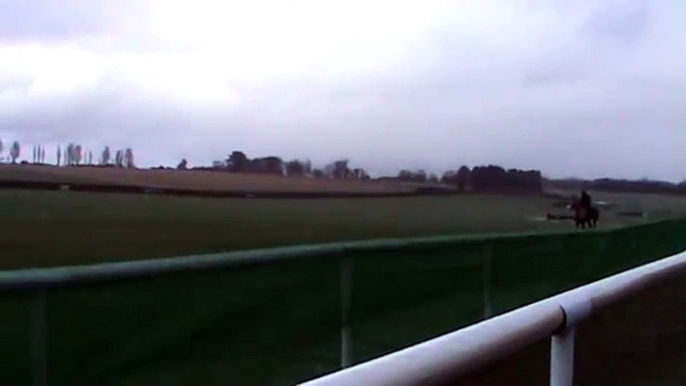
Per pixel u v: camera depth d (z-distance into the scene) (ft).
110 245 84.33
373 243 21.81
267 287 17.60
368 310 21.15
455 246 26.53
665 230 65.77
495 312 28.96
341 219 151.33
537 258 34.35
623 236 50.65
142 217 154.40
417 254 23.91
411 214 174.91
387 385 4.48
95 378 13.70
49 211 163.32
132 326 14.39
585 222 115.14
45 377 12.87
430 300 24.41
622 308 13.80
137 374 14.46
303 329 18.63
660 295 15.97
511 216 163.84
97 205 191.21
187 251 74.49
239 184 234.58
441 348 5.23
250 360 16.96
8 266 62.49
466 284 27.12
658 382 14.71
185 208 192.13
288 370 17.95
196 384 15.62
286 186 232.94
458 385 5.91
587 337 12.31
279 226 122.93
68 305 13.32
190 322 15.57
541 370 8.58
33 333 12.75
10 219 139.03
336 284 19.94
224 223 134.51
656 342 15.65
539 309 7.08
